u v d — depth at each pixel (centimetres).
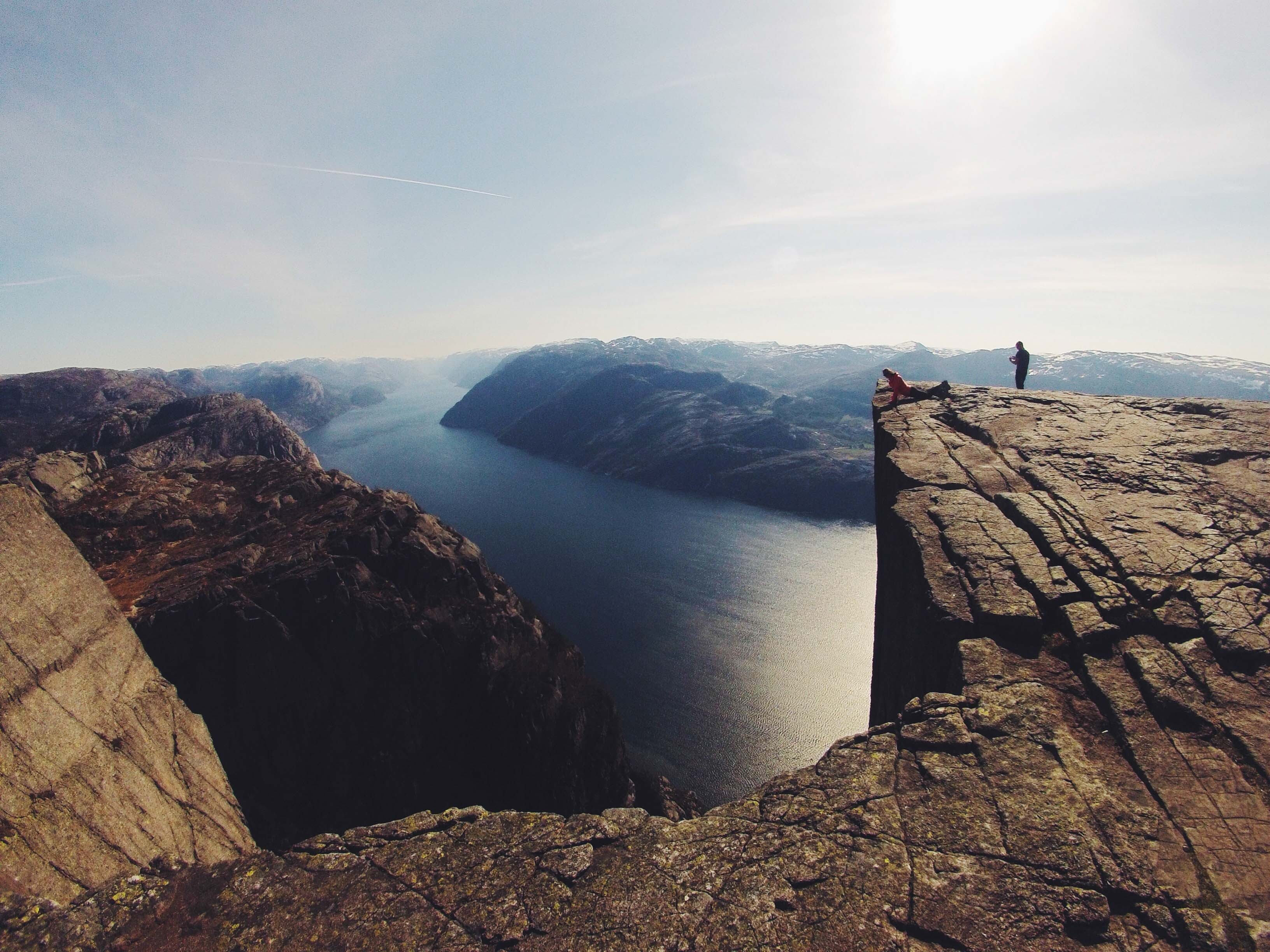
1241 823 567
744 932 498
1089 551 956
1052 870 533
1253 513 1018
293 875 585
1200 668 735
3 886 588
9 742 674
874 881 533
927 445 1431
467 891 555
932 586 945
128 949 517
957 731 694
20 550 765
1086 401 1628
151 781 866
